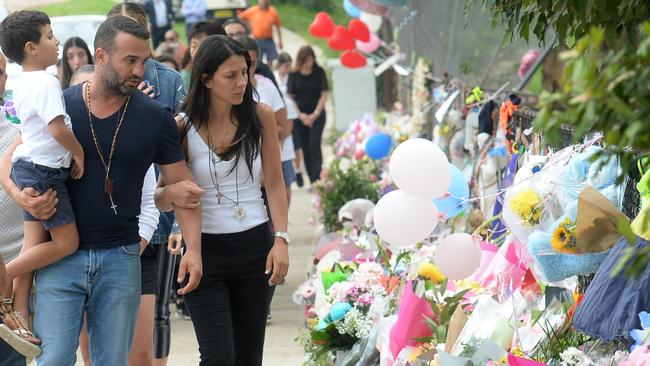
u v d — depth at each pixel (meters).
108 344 6.62
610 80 2.90
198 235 6.90
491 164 10.70
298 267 15.59
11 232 8.02
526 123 9.88
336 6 51.66
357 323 8.76
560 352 6.82
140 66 6.47
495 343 6.80
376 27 22.89
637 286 5.96
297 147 23.14
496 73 15.05
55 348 6.48
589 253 6.86
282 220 7.40
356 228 11.80
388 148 14.62
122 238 6.63
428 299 8.22
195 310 7.29
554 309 7.26
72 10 40.09
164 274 8.70
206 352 7.23
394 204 8.02
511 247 8.38
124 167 6.55
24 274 6.93
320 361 9.04
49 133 6.39
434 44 19.89
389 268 9.73
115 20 6.44
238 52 7.07
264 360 10.82
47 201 6.36
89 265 6.53
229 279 7.33
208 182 7.28
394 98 29.47
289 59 24.80
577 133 3.04
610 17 4.38
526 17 5.13
